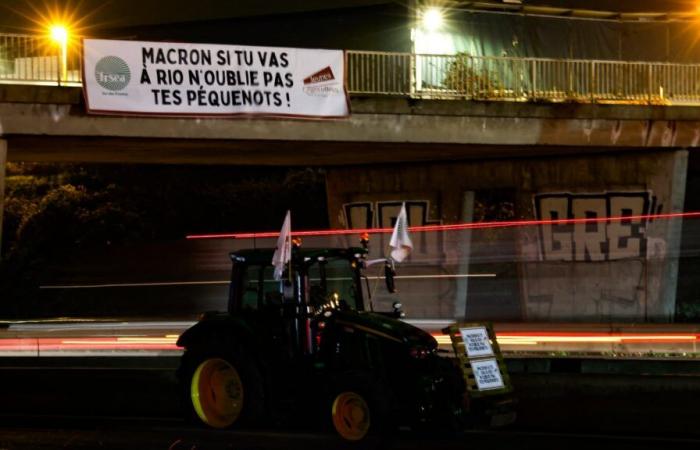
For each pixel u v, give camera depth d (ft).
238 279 75.10
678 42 190.70
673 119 163.12
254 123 137.39
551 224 176.65
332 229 199.41
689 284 189.26
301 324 71.10
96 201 233.14
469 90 153.89
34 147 147.23
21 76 155.74
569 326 147.74
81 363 115.03
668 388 79.66
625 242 169.27
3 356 118.62
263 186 243.60
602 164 171.42
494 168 181.06
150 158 173.99
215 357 73.97
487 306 190.90
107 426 76.74
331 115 140.77
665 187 165.37
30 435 72.90
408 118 148.25
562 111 156.76
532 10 182.19
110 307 202.18
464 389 67.51
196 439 70.18
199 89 132.05
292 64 137.90
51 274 213.46
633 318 167.32
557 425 77.25
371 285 183.62
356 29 189.37
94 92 127.13
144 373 87.81
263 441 68.85
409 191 188.55
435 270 183.01
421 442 67.92
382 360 68.08
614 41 188.65
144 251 216.74
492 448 65.57
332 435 70.85
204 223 233.76
